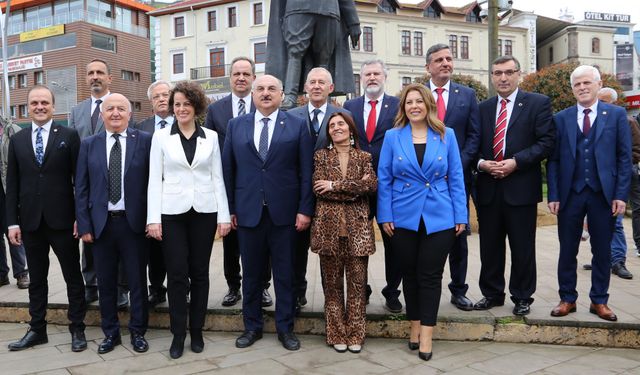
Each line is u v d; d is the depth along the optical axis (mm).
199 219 3652
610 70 40438
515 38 38344
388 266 3977
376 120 4012
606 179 3684
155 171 3598
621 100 18422
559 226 3896
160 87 4566
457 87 4113
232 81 4312
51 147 3717
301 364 3365
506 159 3865
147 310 3809
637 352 3561
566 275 3832
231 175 3793
